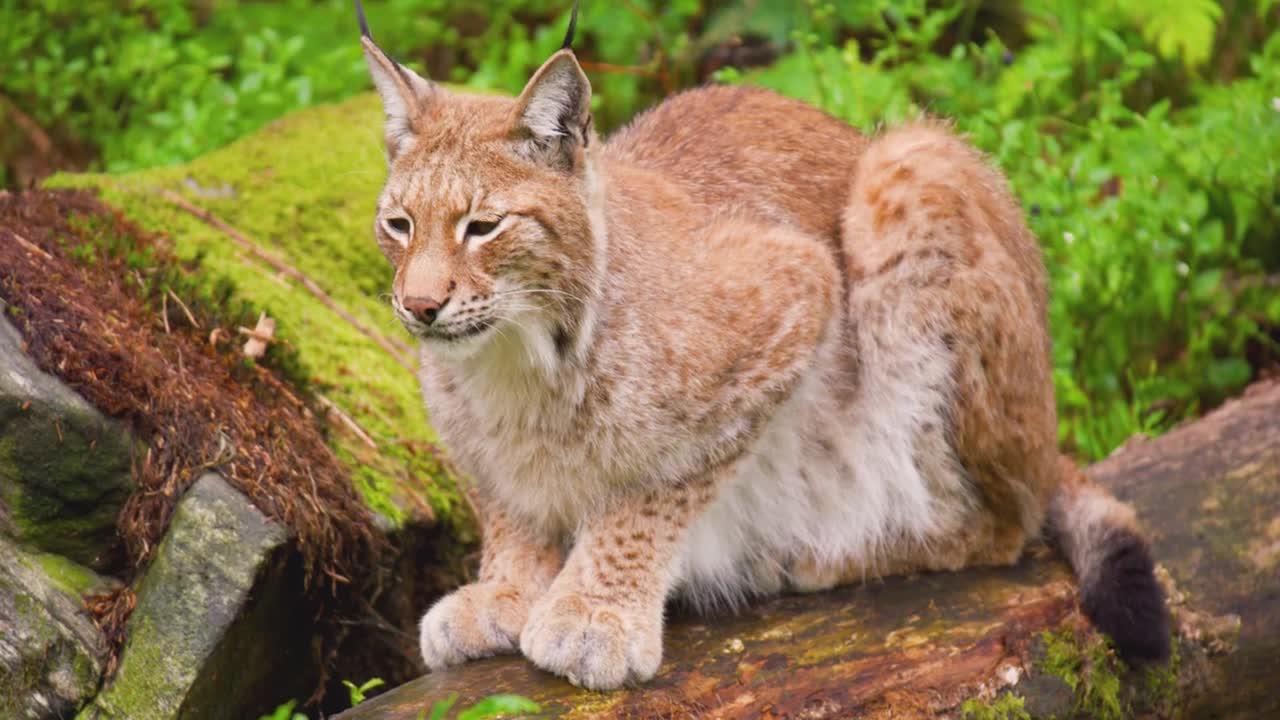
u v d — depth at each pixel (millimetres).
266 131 11945
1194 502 9227
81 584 7770
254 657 8016
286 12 15133
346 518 8391
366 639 8828
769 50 15195
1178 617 8492
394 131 7559
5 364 7684
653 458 7789
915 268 8312
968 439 8367
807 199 8820
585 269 7473
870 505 8516
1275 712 8719
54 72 13820
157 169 11133
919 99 13375
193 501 7812
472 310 7184
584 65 13914
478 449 8008
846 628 7965
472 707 7133
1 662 7531
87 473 7770
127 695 7543
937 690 7617
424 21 15273
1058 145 12789
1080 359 11938
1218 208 12273
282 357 9297
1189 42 13602
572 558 7910
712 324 7805
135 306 8781
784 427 8289
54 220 9445
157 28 15188
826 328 8250
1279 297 11953
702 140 8938
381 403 9641
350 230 11055
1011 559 8695
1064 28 14055
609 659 7285
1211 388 11836
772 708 7391
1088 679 7953
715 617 8133
